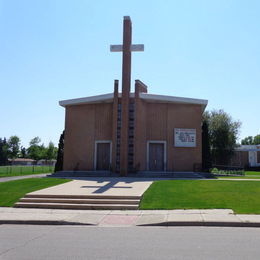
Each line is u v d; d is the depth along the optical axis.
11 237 8.03
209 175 26.80
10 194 15.12
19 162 102.25
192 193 14.78
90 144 28.44
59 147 31.75
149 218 10.55
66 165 29.20
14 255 6.19
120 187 16.64
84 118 29.08
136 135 26.05
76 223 10.05
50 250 6.58
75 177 23.84
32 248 6.77
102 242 7.35
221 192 14.95
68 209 12.75
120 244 7.12
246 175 31.11
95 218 10.73
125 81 25.20
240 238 7.79
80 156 28.69
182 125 28.11
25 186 17.27
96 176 24.84
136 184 18.03
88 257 6.02
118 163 26.12
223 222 9.66
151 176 24.31
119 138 26.42
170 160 27.64
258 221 9.68
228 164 47.59
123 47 25.45
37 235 8.28
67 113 30.02
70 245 7.05
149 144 27.86
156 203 12.99
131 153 26.08
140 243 7.23
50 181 19.42
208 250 6.54
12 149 91.44
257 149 52.06
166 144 27.80
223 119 48.19
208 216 10.56
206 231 8.77
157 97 27.27
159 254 6.22
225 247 6.82
